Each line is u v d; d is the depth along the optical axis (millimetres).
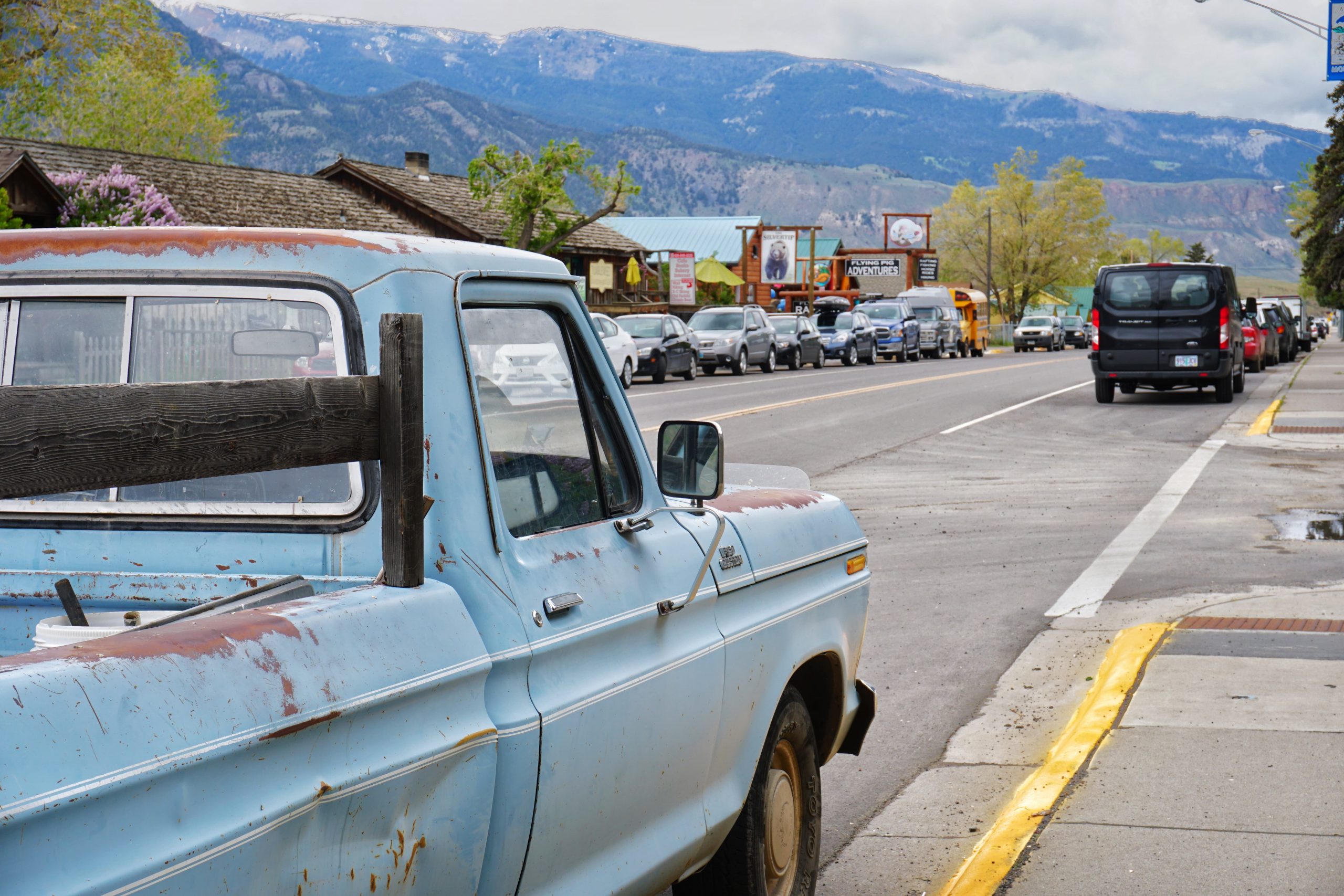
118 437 1968
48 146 31984
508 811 2564
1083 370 39688
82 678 1798
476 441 2682
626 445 3322
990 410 23781
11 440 1846
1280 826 4672
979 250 112125
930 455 17391
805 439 19172
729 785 3568
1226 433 19406
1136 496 13562
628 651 3016
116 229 2900
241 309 2789
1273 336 38188
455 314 2732
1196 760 5324
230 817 1935
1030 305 114938
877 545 11172
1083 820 4762
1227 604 8266
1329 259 72000
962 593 9250
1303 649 7000
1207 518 12148
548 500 2977
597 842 2932
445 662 2387
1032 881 4289
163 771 1824
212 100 55000
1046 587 9352
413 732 2311
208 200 33938
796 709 4047
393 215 40844
